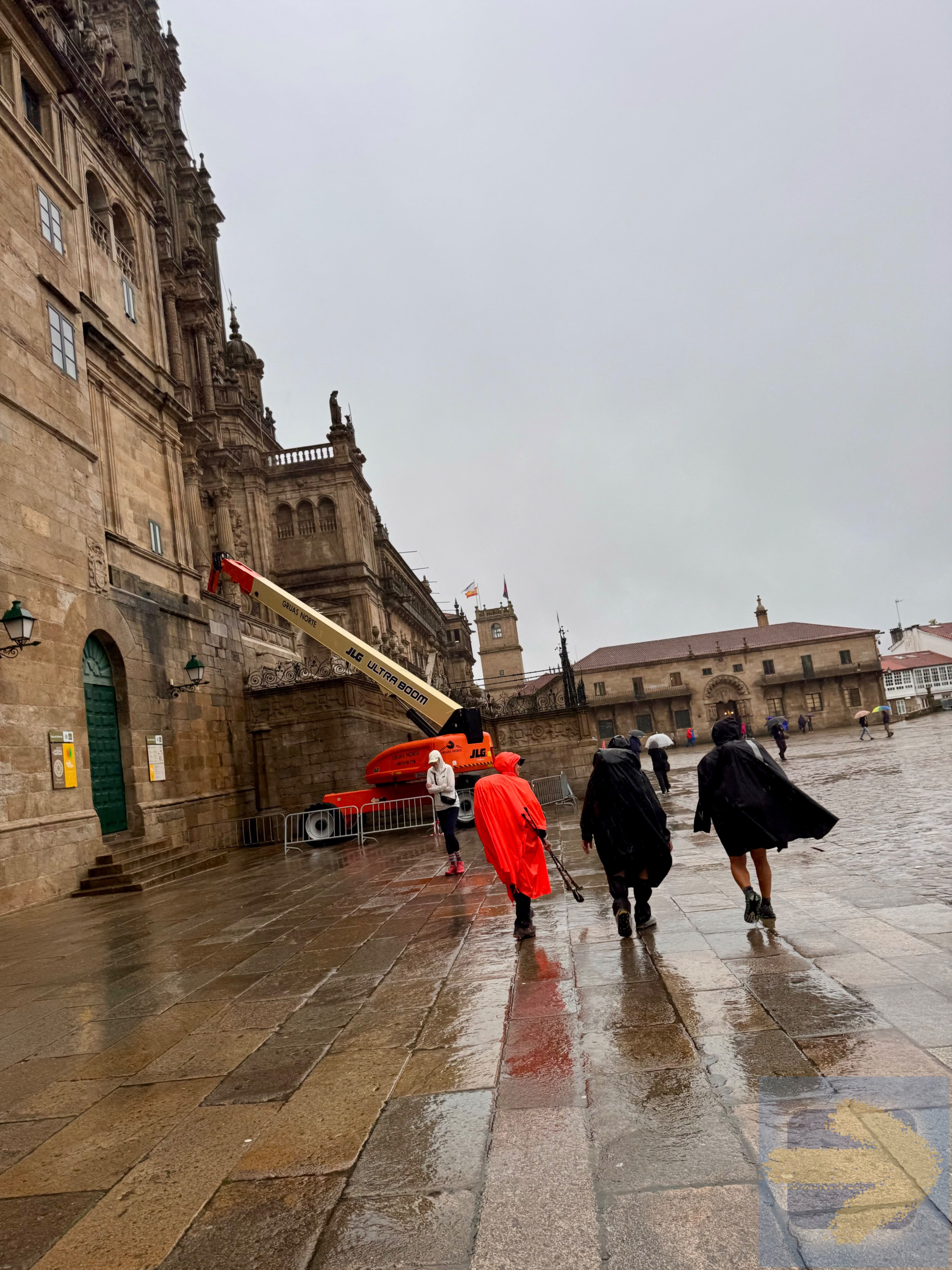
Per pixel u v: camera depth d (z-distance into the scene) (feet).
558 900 26.63
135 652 58.49
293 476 139.23
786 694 244.01
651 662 247.70
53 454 49.96
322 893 34.76
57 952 28.30
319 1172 10.13
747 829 19.11
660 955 18.08
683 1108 10.57
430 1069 13.10
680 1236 7.90
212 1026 17.03
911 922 18.35
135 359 70.33
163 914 34.55
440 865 39.17
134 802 56.08
